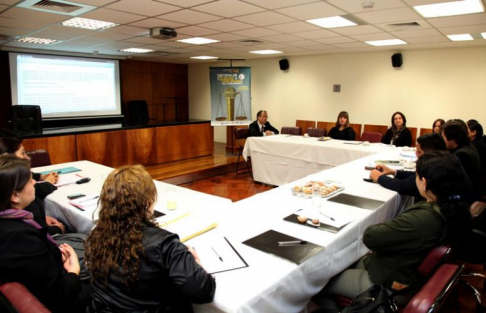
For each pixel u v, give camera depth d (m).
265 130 6.07
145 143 6.29
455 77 5.69
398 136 4.92
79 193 2.45
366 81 6.66
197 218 1.81
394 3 3.07
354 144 4.72
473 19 3.60
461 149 2.59
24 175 1.28
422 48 5.91
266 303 1.18
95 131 5.56
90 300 1.27
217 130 9.61
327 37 4.93
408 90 6.20
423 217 1.35
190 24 4.10
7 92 7.03
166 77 9.65
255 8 3.30
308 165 4.79
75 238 1.97
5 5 3.27
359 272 1.59
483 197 2.62
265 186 5.36
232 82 7.23
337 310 1.61
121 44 5.89
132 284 1.05
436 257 1.33
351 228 1.69
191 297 1.05
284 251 1.42
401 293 1.34
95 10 3.44
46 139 4.97
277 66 7.95
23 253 1.17
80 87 7.46
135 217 1.09
